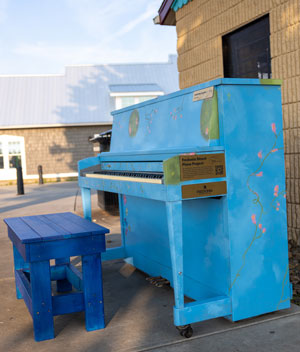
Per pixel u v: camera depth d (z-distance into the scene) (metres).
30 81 21.56
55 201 10.38
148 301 3.17
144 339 2.50
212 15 5.46
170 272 3.41
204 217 2.77
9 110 19.67
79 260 4.54
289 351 2.24
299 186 4.19
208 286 2.80
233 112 2.53
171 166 2.34
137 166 3.04
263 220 2.63
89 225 2.94
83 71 22.23
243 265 2.58
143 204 3.79
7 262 4.59
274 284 2.68
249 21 4.79
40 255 2.52
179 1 6.16
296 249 4.08
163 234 3.46
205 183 2.44
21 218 3.51
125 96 19.69
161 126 3.22
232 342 2.38
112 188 3.08
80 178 3.84
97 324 2.69
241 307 2.59
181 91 2.94
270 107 2.64
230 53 5.32
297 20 4.09
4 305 3.25
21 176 12.91
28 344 2.53
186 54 6.18
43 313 2.57
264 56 4.71
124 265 4.29
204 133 2.61
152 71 22.36
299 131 4.16
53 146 19.22
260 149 2.61
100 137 8.36
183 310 2.43
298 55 4.11
